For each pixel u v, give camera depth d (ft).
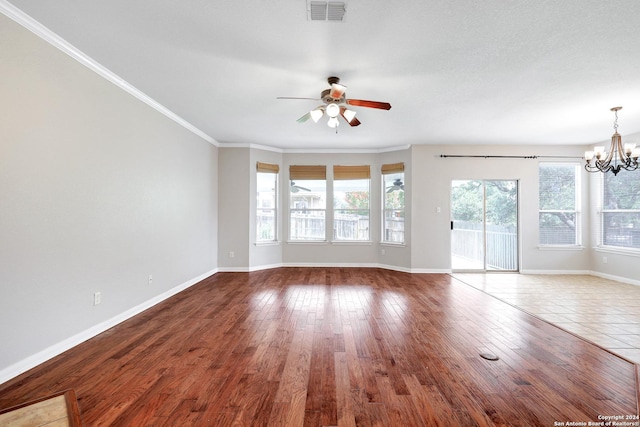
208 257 18.67
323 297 14.25
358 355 8.46
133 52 8.94
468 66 9.60
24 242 7.47
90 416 5.86
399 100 12.44
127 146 11.28
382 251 21.42
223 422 5.73
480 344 9.18
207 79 10.66
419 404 6.28
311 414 5.98
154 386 6.91
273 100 12.55
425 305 13.08
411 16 7.20
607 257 18.67
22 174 7.41
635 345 9.12
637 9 6.90
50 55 8.08
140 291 12.14
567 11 7.00
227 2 6.75
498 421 5.75
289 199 21.83
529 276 19.11
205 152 18.12
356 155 21.74
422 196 20.02
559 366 7.85
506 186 20.52
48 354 8.11
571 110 13.50
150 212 12.76
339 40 8.22
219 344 9.15
